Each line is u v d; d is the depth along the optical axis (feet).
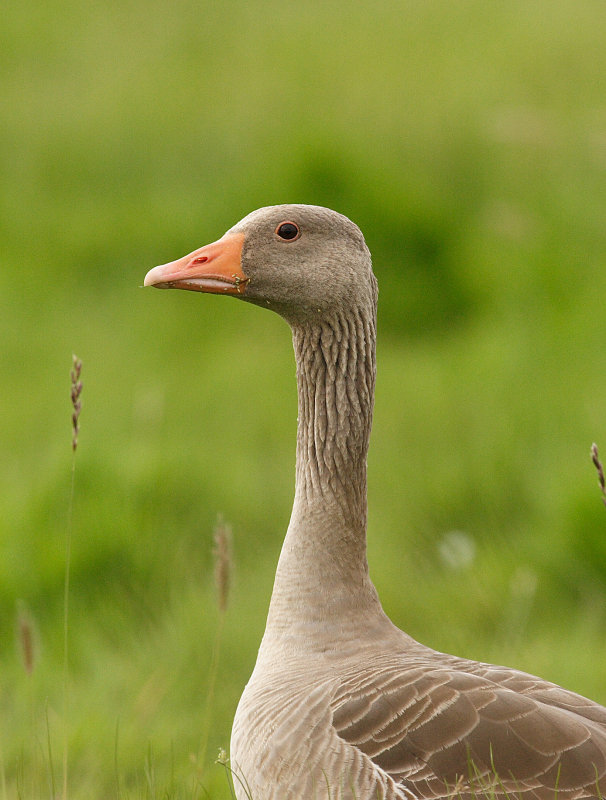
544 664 32.60
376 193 60.90
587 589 36.65
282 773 19.51
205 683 32.78
